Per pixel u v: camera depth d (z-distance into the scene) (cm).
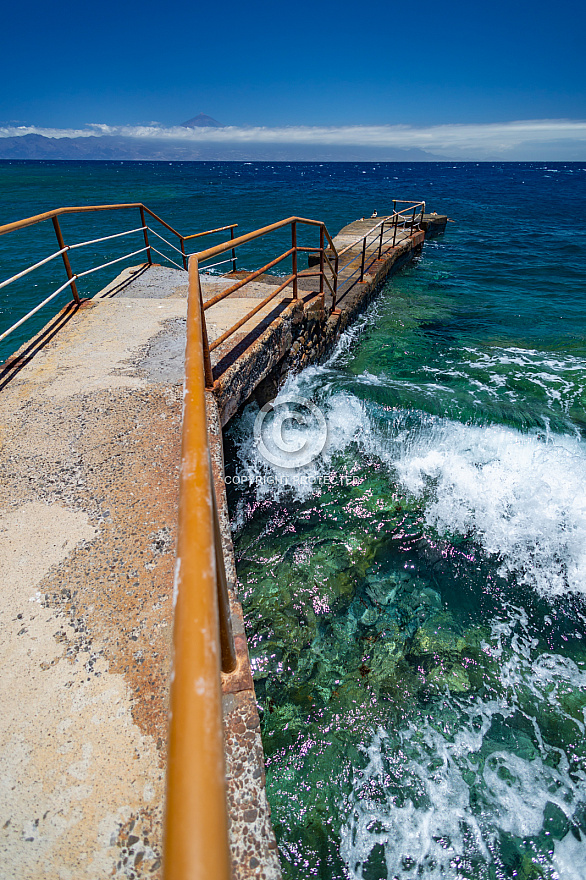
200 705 63
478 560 432
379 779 297
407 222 1619
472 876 262
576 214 2989
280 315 540
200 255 357
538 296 1223
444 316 1050
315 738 314
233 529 447
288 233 2275
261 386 527
